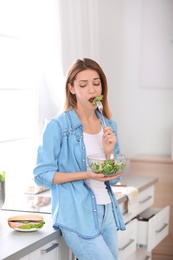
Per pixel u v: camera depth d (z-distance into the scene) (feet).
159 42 16.99
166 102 17.13
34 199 10.68
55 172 8.82
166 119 17.16
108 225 9.17
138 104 17.29
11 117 12.28
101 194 9.07
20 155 12.56
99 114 9.30
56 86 12.49
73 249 8.84
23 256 7.85
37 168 8.86
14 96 12.31
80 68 8.80
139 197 12.55
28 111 12.73
